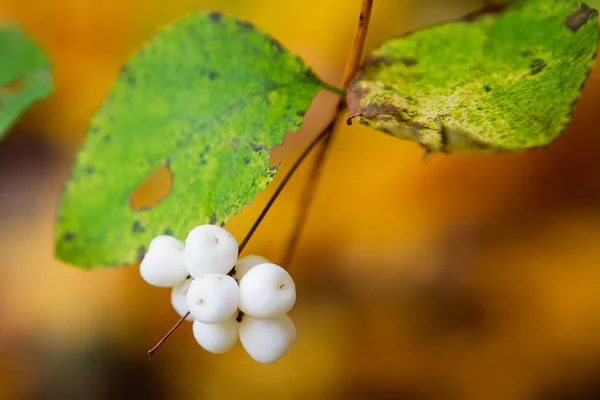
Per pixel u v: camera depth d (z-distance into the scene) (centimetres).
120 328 62
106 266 36
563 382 52
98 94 70
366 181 59
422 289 57
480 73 35
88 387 60
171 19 65
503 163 57
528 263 55
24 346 63
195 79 37
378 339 57
